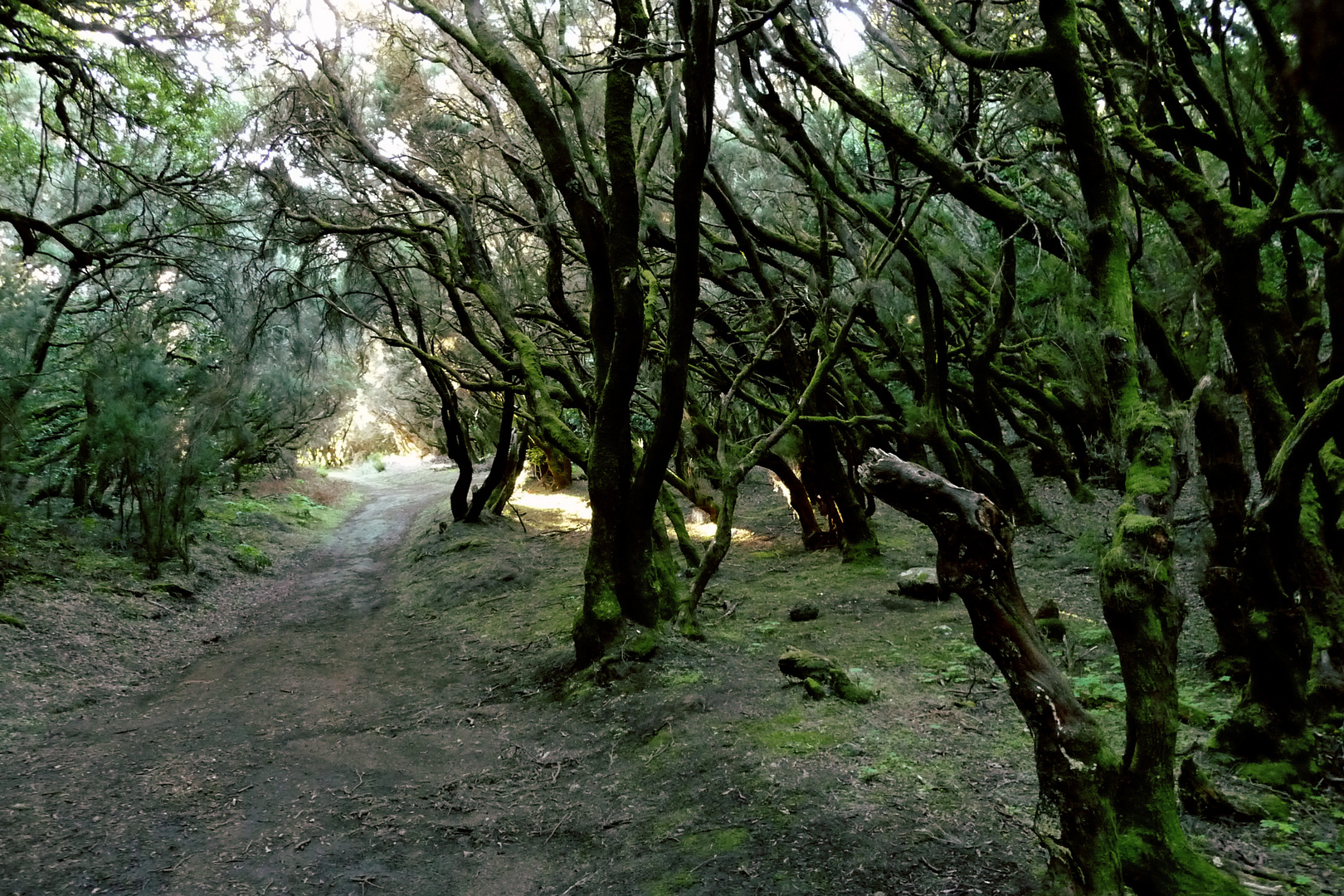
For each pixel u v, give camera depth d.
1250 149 6.14
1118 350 3.86
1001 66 5.18
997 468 10.95
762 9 6.97
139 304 16.05
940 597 9.18
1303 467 4.00
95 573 13.95
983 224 11.44
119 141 14.43
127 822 5.88
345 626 13.34
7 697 8.90
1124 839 3.19
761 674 7.32
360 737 7.55
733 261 12.05
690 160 6.98
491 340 15.80
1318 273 6.75
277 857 5.27
